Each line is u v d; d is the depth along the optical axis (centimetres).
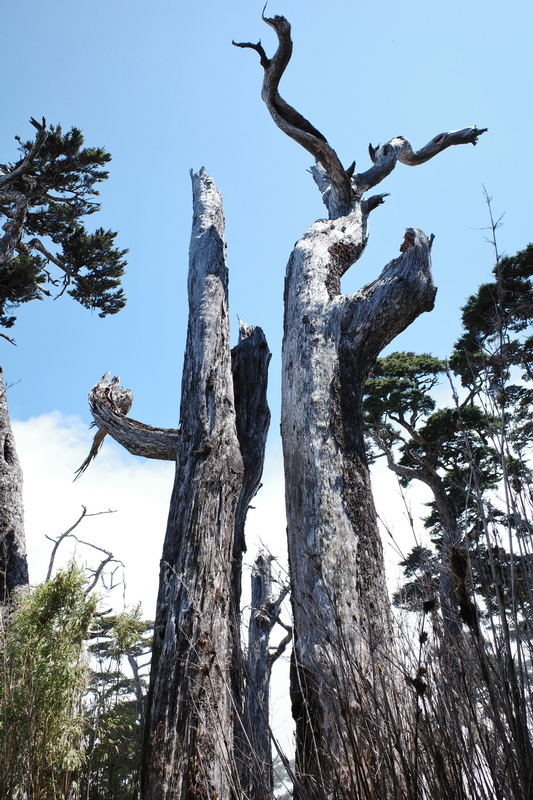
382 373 1886
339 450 644
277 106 911
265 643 996
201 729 483
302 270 776
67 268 1525
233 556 705
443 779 216
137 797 571
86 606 568
